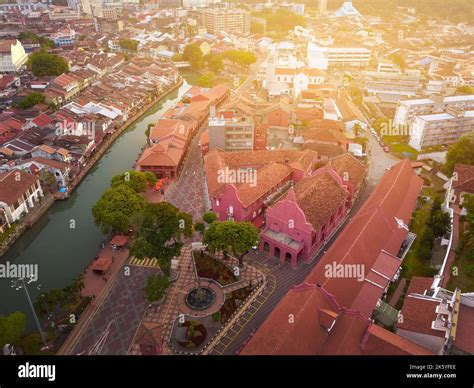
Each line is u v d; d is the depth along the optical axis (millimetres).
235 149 154250
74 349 80375
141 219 89500
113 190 114062
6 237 114125
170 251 91750
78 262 109188
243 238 93812
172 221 91125
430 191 136125
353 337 71938
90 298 91500
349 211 126438
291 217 102062
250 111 189125
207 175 131875
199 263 102625
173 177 145375
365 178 144875
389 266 91250
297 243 102938
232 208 115812
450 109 172750
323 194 111375
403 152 167000
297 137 175000
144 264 103562
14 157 151750
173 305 91000
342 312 77000
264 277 99250
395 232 104500
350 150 161375
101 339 82438
